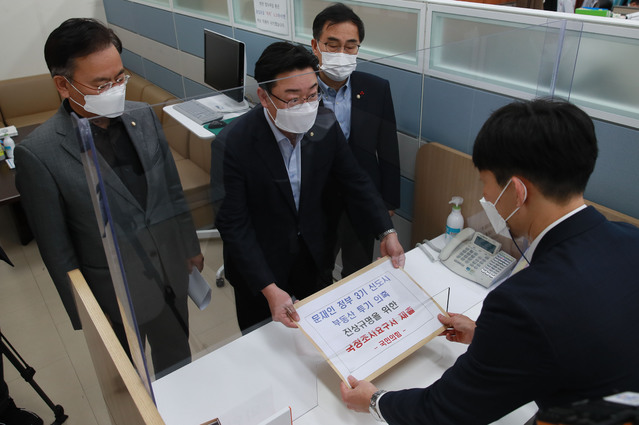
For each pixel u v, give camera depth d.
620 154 1.32
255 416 1.03
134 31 4.33
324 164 1.26
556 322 0.64
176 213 1.01
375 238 1.44
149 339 1.03
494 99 1.42
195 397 1.06
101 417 1.93
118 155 0.84
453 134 1.44
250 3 2.71
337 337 1.13
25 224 3.07
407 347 1.15
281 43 1.10
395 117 1.37
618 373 0.65
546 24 1.34
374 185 1.40
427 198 1.51
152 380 1.08
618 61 1.25
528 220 0.75
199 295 1.15
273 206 1.23
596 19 1.26
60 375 2.14
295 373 1.14
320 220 1.34
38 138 1.19
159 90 3.78
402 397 0.88
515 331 0.66
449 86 1.38
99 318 1.09
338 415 1.05
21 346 2.31
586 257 0.68
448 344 1.22
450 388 0.77
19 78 4.10
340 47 1.70
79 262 1.30
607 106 1.31
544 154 0.65
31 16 4.29
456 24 1.62
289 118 1.09
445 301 1.36
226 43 2.60
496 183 0.74
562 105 0.68
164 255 1.00
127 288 0.92
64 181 1.19
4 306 2.61
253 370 1.14
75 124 0.79
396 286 1.25
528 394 0.69
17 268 2.93
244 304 1.27
